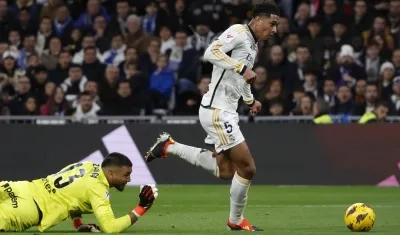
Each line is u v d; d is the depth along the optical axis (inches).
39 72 2652.6
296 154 2413.9
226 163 1432.1
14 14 2910.9
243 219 1359.5
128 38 2773.1
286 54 2696.9
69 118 2472.9
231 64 1304.1
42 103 2618.1
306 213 1699.1
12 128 2423.7
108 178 1259.8
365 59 2741.1
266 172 2411.4
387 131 2411.4
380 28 2787.9
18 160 2411.4
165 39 2770.7
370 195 2143.2
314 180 2405.3
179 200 2004.2
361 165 2409.0
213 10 2896.2
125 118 2468.0
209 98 1362.0
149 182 2416.3
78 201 1266.0
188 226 1430.9
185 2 2913.4
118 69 2598.4
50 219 1262.3
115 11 2957.7
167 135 1469.0
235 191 1339.8
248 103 1380.4
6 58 2691.9
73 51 2810.0
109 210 1254.3
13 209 1254.3
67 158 2407.7
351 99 2568.9
